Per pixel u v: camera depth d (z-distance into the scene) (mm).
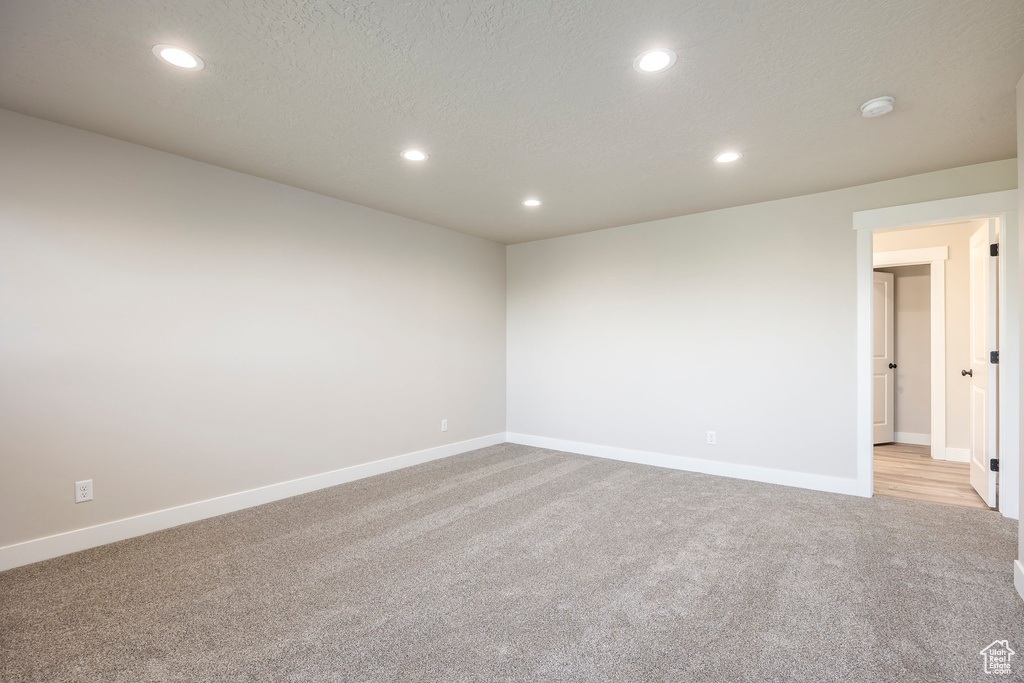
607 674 1693
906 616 2045
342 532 2998
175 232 3104
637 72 2137
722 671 1706
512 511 3363
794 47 1947
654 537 2904
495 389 5621
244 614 2086
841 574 2426
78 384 2732
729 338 4227
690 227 4445
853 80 2199
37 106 2465
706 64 2072
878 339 5488
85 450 2756
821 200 3820
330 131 2738
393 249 4484
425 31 1848
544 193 3852
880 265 5250
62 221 2678
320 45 1938
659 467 4551
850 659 1766
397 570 2496
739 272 4180
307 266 3818
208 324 3258
